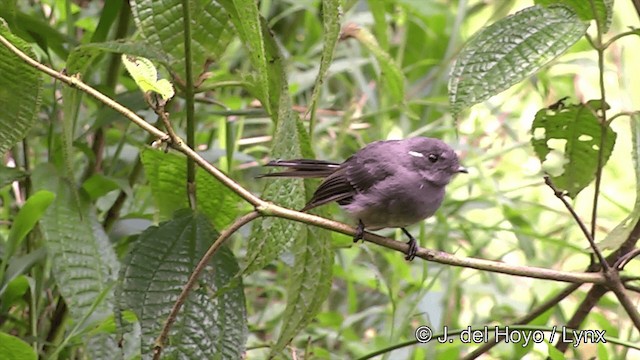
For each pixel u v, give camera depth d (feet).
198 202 24.12
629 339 28.81
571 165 23.98
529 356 33.81
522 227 33.96
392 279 31.81
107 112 24.58
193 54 22.31
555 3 20.97
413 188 25.54
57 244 22.65
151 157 23.53
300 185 21.59
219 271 21.57
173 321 19.30
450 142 37.55
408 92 39.29
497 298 33.37
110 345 23.75
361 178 25.48
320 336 31.17
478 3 42.01
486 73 18.88
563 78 38.55
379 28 30.81
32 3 30.35
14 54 20.02
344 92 41.50
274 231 20.52
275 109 22.76
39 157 30.14
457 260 20.97
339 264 32.32
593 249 21.24
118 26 25.80
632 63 45.70
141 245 21.58
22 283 24.08
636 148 20.48
